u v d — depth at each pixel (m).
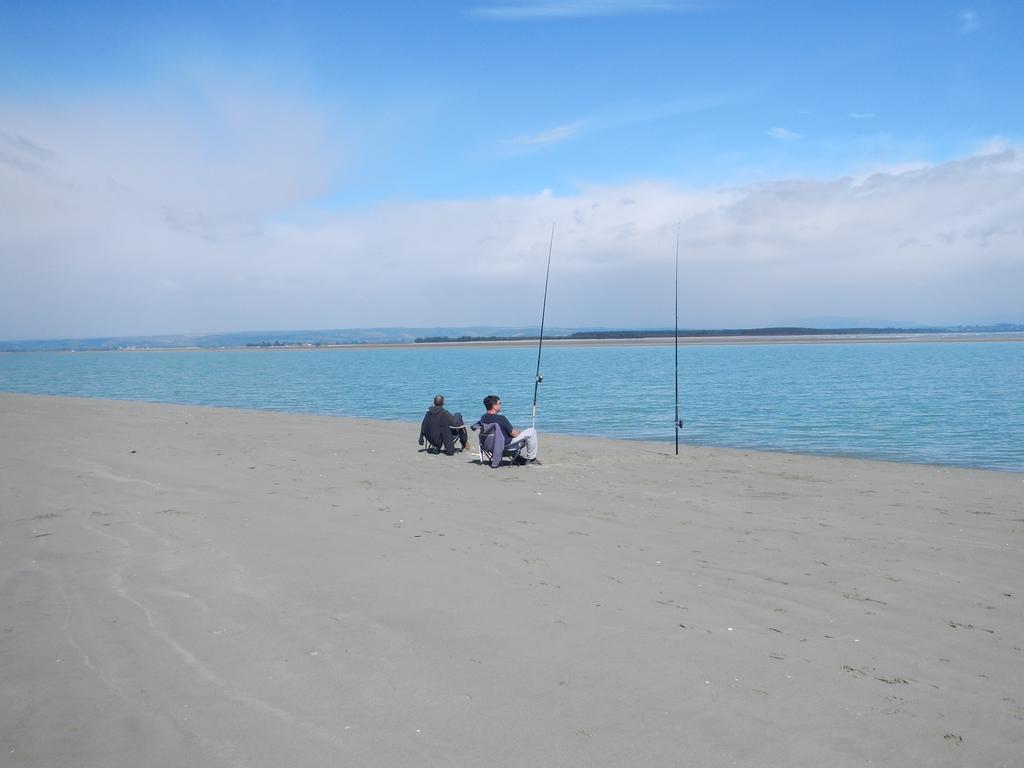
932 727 3.84
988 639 5.02
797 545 7.44
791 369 54.47
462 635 4.98
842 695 4.18
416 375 55.28
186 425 19.78
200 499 9.43
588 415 25.25
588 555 6.99
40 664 4.49
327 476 11.45
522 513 8.87
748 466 13.23
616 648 4.79
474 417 24.86
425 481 11.15
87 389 45.88
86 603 5.55
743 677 4.39
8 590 5.84
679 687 4.25
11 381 57.03
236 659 4.57
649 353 104.38
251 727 3.76
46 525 7.96
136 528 7.84
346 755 3.51
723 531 8.02
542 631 5.06
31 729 3.73
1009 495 10.37
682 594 5.88
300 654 4.65
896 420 22.47
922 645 4.91
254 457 13.47
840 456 15.48
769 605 5.64
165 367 86.12
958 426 20.88
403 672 4.40
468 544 7.34
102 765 3.42
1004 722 3.90
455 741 3.64
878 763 3.50
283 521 8.24
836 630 5.16
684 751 3.57
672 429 21.11
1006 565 6.76
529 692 4.16
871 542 7.58
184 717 3.86
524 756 3.52
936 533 8.00
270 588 5.91
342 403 32.44
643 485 11.02
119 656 4.61
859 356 79.50
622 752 3.56
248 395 38.38
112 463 12.42
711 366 62.00
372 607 5.50
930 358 71.06
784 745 3.64
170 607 5.46
